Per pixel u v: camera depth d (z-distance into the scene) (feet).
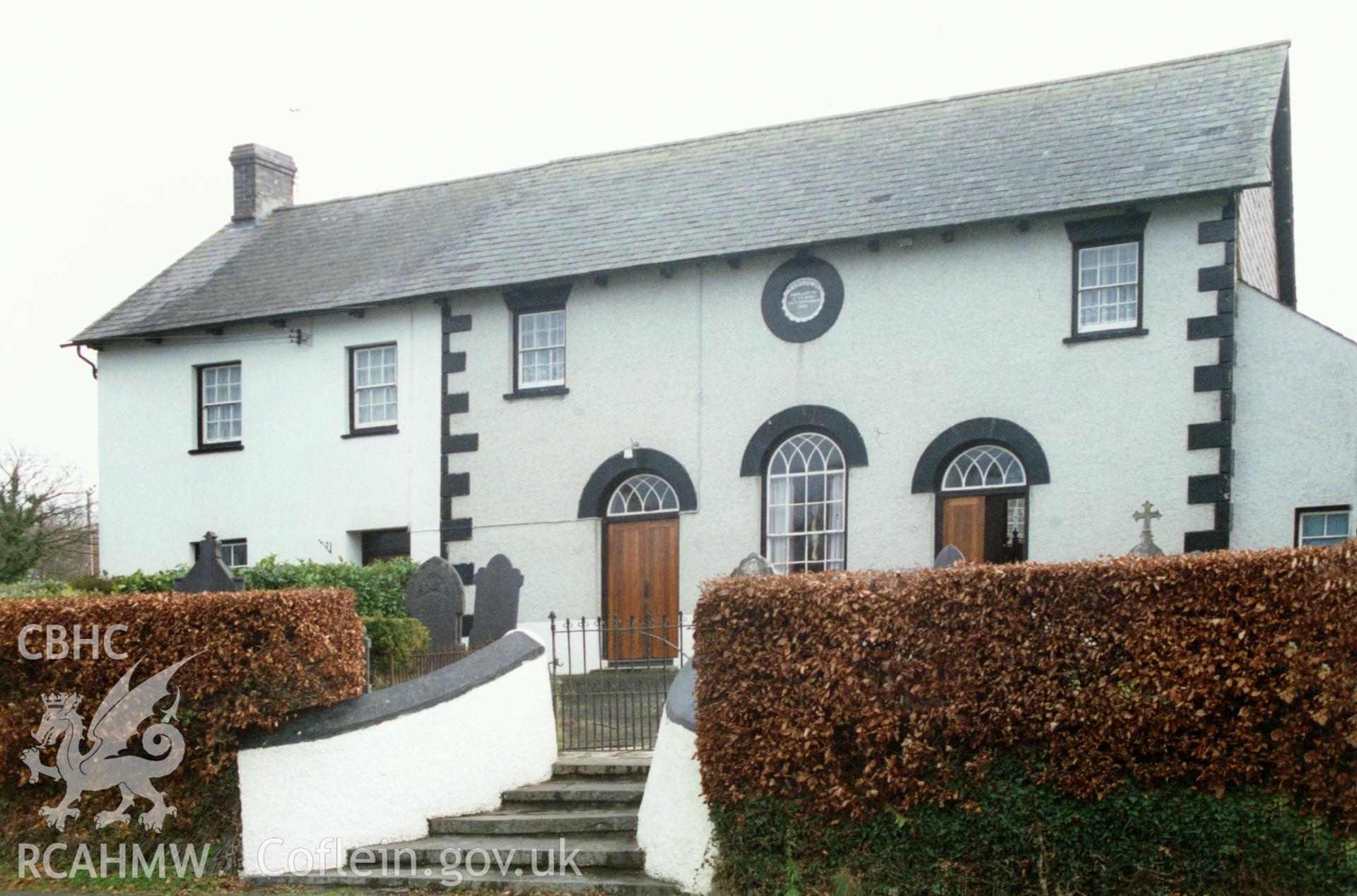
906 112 69.10
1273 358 55.21
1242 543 54.80
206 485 74.59
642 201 70.08
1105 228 57.11
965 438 58.44
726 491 62.80
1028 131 63.67
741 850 31.09
